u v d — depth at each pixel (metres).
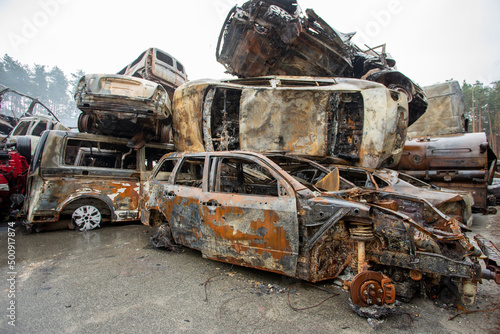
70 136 4.98
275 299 2.45
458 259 2.24
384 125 5.09
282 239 2.48
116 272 3.03
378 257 2.39
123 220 5.10
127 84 4.99
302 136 5.34
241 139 5.48
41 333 1.94
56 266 3.20
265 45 6.87
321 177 3.88
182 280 2.83
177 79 9.37
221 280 2.83
